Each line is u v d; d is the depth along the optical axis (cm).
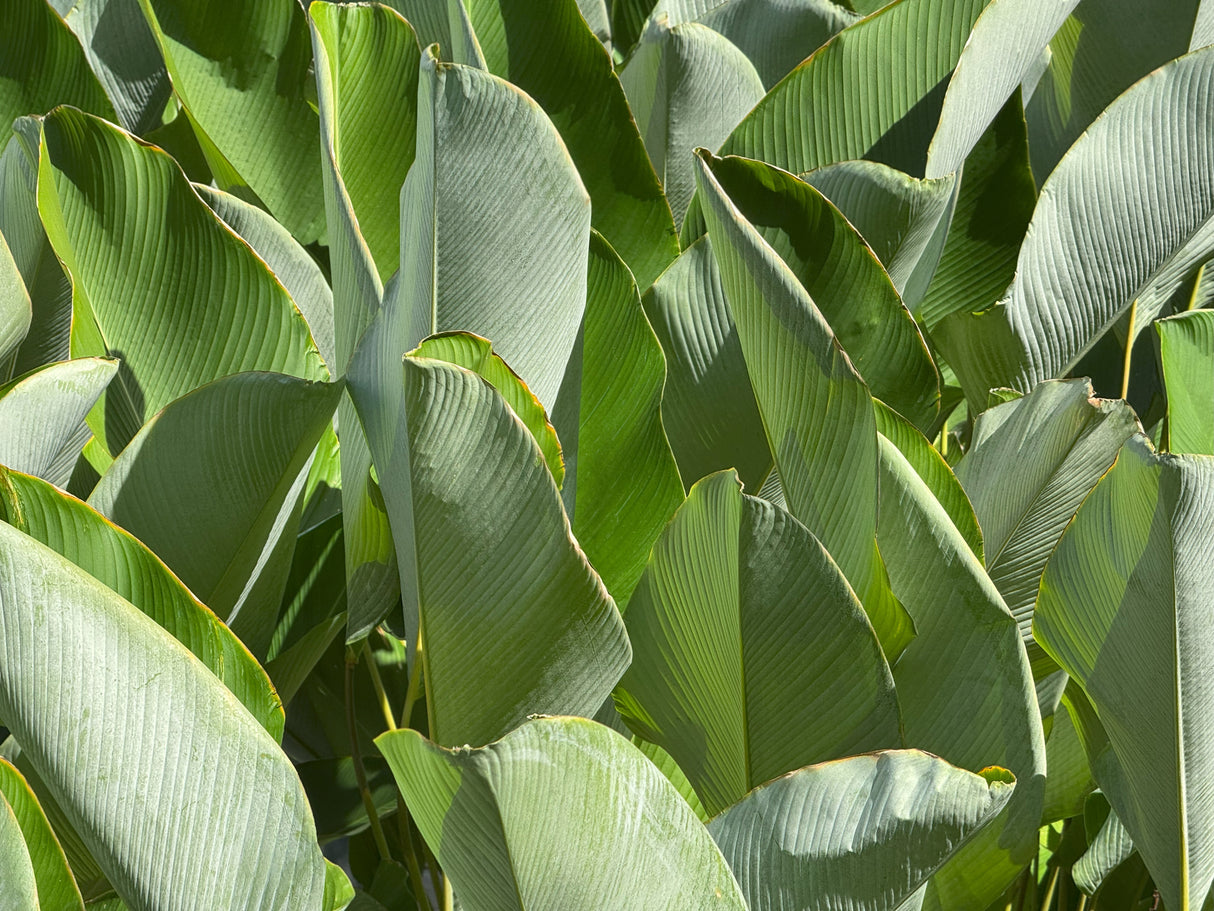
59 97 741
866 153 723
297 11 736
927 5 704
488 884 621
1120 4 752
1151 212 714
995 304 712
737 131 721
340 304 675
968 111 705
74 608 607
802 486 663
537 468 631
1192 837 665
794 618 642
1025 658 653
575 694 652
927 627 657
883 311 686
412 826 811
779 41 763
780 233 682
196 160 803
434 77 641
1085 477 685
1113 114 703
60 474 684
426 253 654
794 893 635
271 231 706
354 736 714
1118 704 661
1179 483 632
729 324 691
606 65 712
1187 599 643
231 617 684
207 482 662
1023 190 738
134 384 697
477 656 650
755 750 659
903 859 632
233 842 620
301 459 665
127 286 688
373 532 672
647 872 616
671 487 679
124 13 770
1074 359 730
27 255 702
